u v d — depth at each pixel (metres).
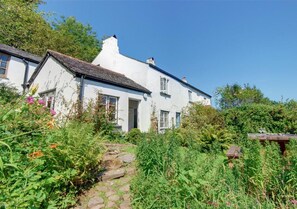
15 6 15.94
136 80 14.15
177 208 2.38
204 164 3.04
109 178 4.05
